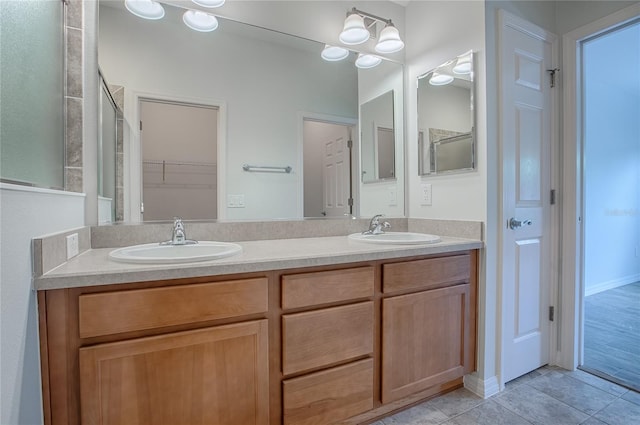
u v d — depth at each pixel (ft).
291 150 6.37
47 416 3.01
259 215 6.09
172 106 5.39
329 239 6.10
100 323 3.13
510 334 6.01
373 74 7.10
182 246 4.69
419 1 7.03
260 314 3.91
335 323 4.35
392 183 7.30
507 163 5.86
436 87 6.60
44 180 3.54
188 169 5.52
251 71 6.00
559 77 6.57
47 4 3.66
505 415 5.10
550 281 6.67
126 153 5.09
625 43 9.04
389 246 5.00
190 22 5.49
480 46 5.72
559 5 6.61
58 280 2.95
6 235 2.35
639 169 13.50
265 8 6.06
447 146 6.39
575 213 6.44
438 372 5.33
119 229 4.91
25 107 2.95
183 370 3.45
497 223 5.81
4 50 2.50
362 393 4.59
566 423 4.90
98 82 4.77
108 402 3.17
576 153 6.41
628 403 5.38
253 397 3.82
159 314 3.34
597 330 8.46
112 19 4.93
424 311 5.16
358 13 6.73
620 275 12.78
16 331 2.49
